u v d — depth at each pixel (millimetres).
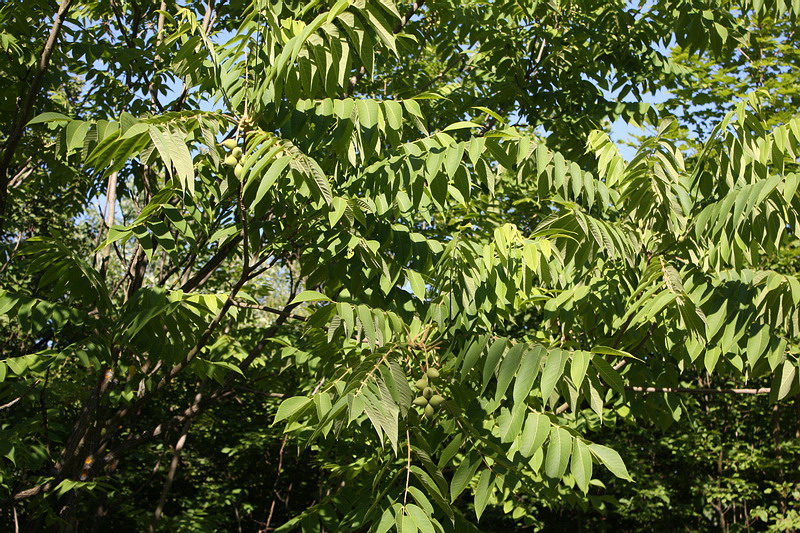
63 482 4641
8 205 7789
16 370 3982
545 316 3562
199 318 3637
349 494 3539
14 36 5344
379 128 3152
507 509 7574
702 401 13305
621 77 6754
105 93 6125
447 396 3467
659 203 3643
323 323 3180
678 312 3195
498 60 6422
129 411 4699
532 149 3340
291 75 3133
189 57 3539
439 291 3266
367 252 3484
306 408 2734
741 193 2949
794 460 11945
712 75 10328
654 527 13438
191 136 2980
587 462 2672
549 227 3383
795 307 3043
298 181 2926
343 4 2734
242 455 14422
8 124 5770
